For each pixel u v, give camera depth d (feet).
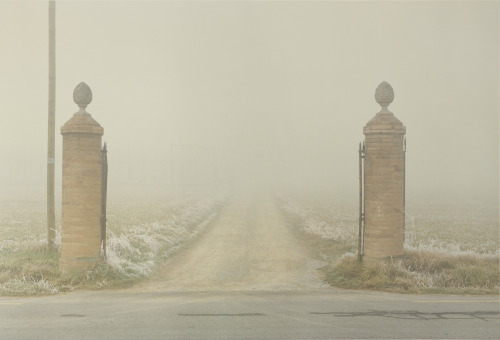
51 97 50.55
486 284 38.45
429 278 39.65
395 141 43.29
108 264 42.32
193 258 55.83
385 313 28.68
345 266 44.27
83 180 41.47
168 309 29.63
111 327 24.93
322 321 26.63
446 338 23.41
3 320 26.25
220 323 26.00
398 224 43.32
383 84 44.21
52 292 35.47
